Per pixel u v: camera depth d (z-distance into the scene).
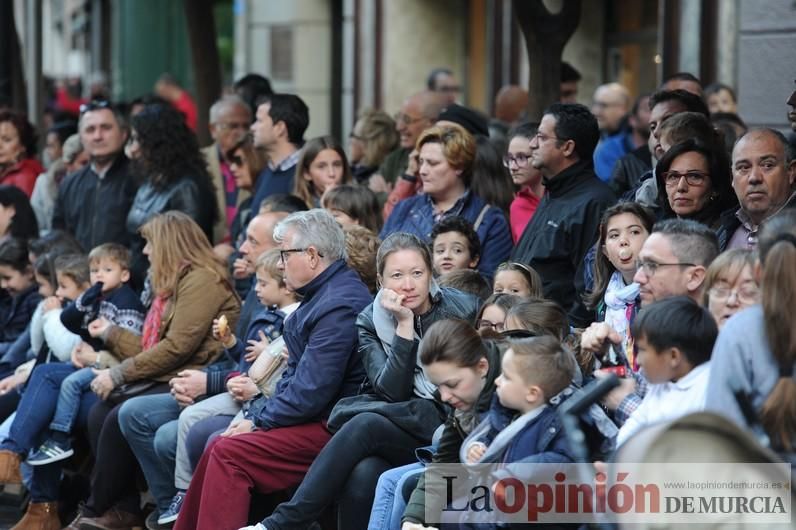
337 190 18.55
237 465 15.05
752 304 11.53
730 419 9.51
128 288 18.81
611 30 31.95
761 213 13.79
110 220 22.33
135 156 21.55
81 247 21.25
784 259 10.44
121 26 60.88
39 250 20.92
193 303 17.73
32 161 27.02
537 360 11.80
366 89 38.44
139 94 59.59
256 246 17.94
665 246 12.52
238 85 26.77
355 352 15.26
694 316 11.25
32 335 20.23
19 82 30.77
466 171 17.98
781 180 13.74
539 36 20.19
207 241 18.23
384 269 14.45
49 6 89.38
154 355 17.59
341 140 43.59
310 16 44.03
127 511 17.80
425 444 14.33
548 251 16.38
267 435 15.12
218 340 17.84
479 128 20.61
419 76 37.44
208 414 16.52
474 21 36.84
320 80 44.12
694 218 14.70
